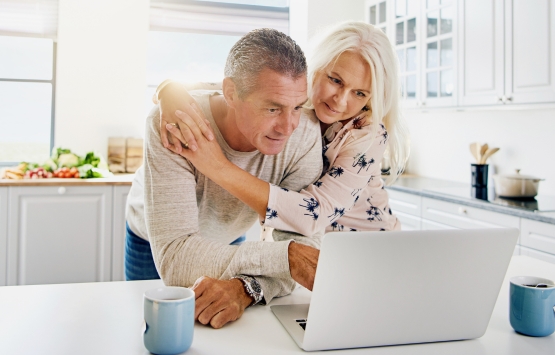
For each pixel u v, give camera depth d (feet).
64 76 13.30
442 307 2.83
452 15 10.44
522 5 8.77
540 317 2.95
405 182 12.12
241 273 3.40
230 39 31.86
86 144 13.52
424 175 13.51
